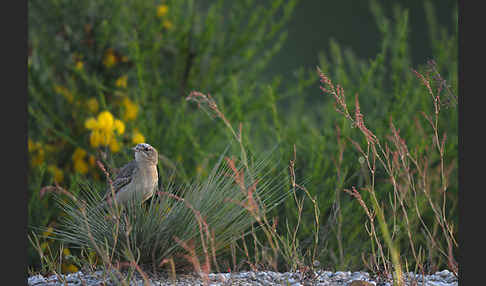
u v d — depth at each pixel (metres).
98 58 12.37
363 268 8.84
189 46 13.43
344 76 11.48
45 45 12.50
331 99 10.82
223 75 13.66
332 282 7.41
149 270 7.63
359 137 10.19
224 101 12.62
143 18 13.11
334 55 12.15
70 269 9.42
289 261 7.85
